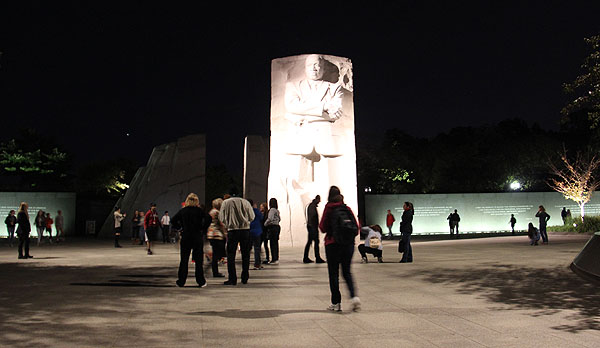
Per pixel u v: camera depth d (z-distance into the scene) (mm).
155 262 13945
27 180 44906
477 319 6219
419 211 35438
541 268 11523
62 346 4973
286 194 20500
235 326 5867
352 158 21062
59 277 10430
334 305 6754
